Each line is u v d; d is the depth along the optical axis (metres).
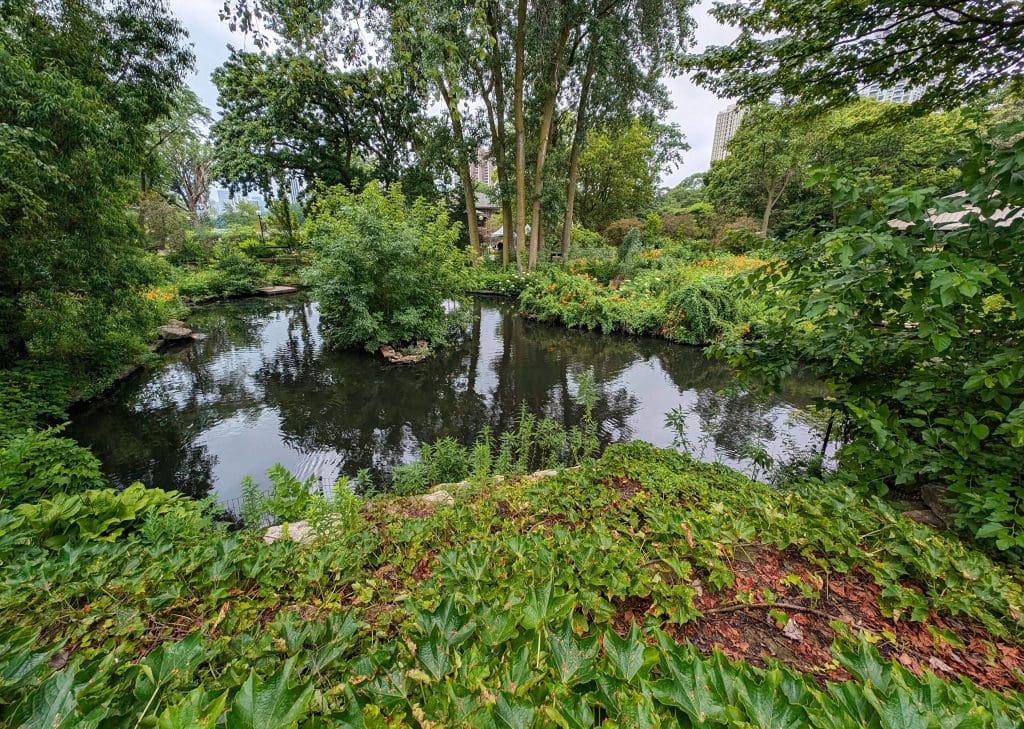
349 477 4.30
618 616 1.35
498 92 14.35
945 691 0.78
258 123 16.44
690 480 2.41
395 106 16.52
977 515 1.78
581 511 2.05
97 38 6.70
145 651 1.15
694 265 13.95
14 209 4.36
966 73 2.84
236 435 5.24
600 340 10.07
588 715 0.67
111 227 5.54
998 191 1.66
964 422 1.89
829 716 0.68
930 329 1.66
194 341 9.98
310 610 1.38
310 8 2.78
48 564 1.42
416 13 3.01
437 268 9.52
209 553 1.53
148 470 4.42
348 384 7.16
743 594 1.40
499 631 0.91
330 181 18.22
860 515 1.70
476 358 8.70
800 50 2.95
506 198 16.27
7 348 5.48
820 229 2.22
